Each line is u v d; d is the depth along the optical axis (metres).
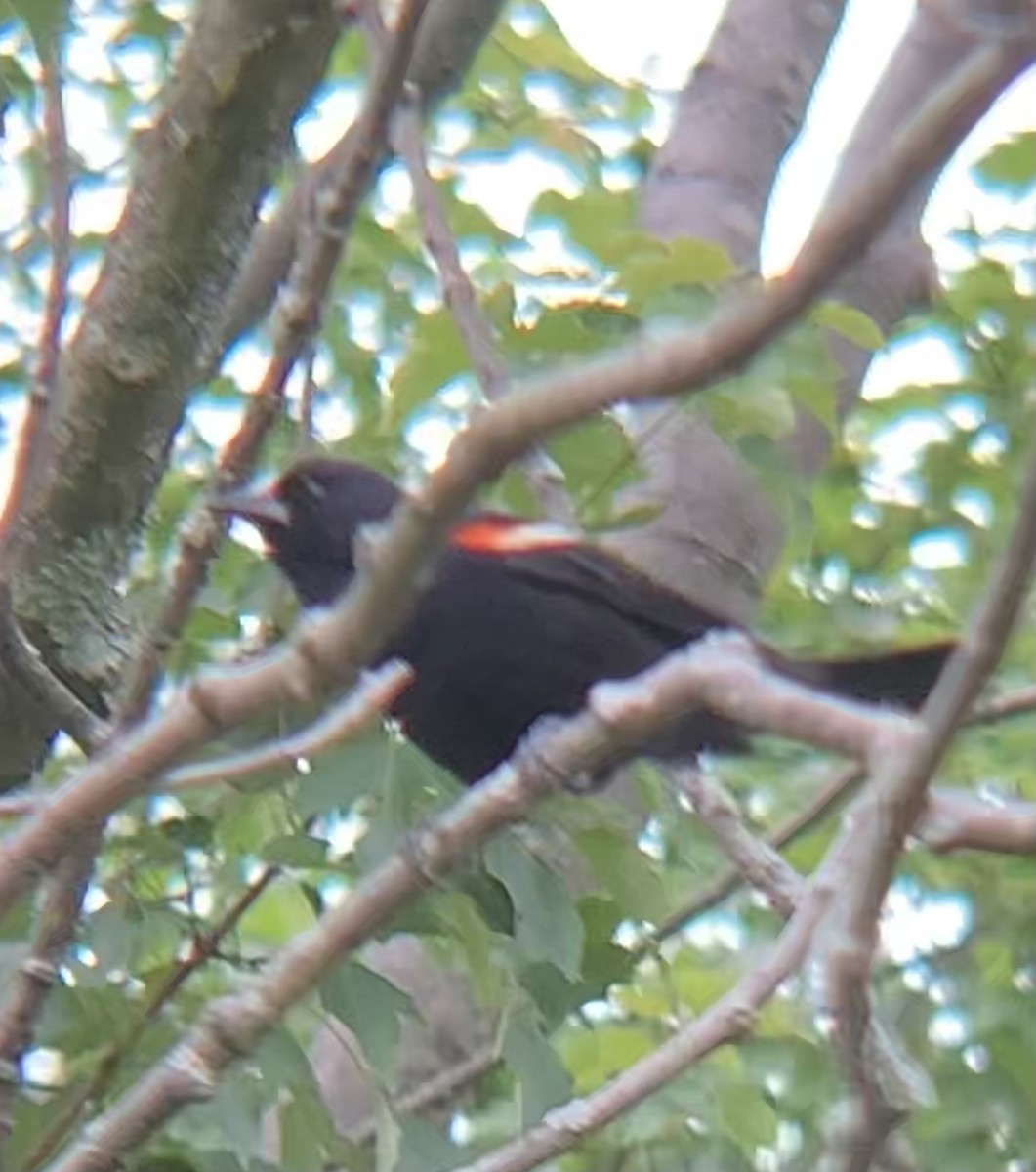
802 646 12.42
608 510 10.06
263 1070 7.89
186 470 11.15
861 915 4.71
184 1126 7.84
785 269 4.21
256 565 10.38
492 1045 9.97
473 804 5.67
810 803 11.38
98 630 8.62
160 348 8.38
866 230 3.93
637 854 8.77
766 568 11.20
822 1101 9.96
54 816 5.16
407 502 4.73
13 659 7.33
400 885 5.74
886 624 12.84
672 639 10.20
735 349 4.12
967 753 10.38
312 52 8.15
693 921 10.92
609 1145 10.37
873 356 11.82
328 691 4.98
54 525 8.48
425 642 9.91
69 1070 8.32
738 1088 9.98
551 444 9.34
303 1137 8.17
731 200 12.15
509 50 12.79
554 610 9.99
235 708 4.96
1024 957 10.95
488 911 8.20
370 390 11.76
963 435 13.30
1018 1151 10.43
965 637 4.57
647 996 10.95
